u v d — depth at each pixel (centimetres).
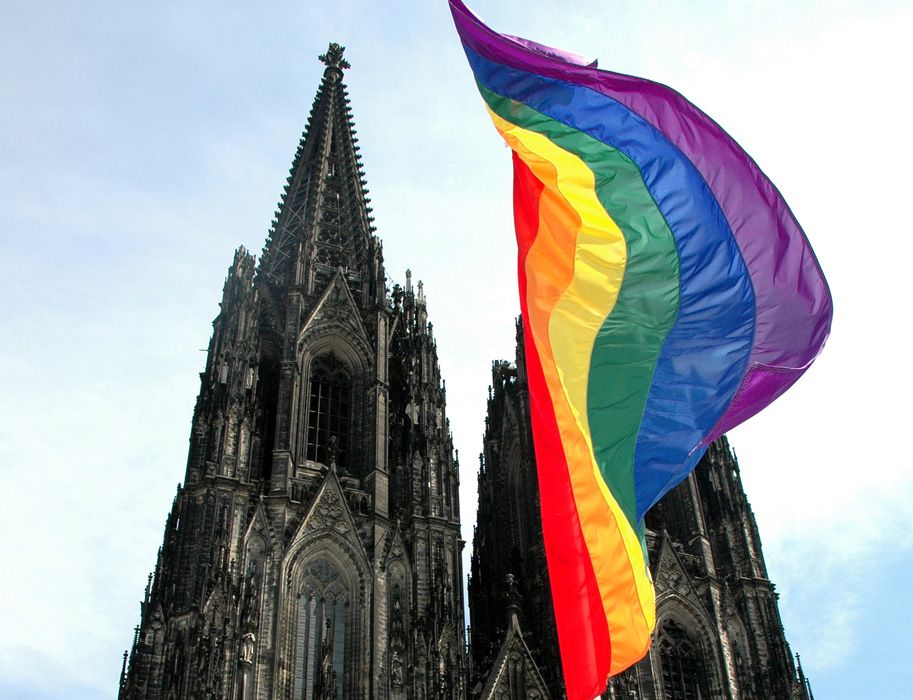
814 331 4678
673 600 10431
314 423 10744
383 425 10694
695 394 4588
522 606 10606
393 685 8856
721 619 10494
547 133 4841
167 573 9162
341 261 12250
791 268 4691
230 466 9669
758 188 4738
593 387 4522
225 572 8844
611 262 4706
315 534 9538
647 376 4578
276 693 8544
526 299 4612
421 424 10738
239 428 9988
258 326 11181
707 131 4778
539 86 4884
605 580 4228
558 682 9688
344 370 11294
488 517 12300
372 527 9762
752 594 10788
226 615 8594
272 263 12738
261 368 11081
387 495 10150
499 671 9512
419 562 9662
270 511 9550
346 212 13350
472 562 12144
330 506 9762
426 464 10369
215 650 8350
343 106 15025
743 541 11125
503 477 12606
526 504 11681
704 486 11706
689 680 10112
